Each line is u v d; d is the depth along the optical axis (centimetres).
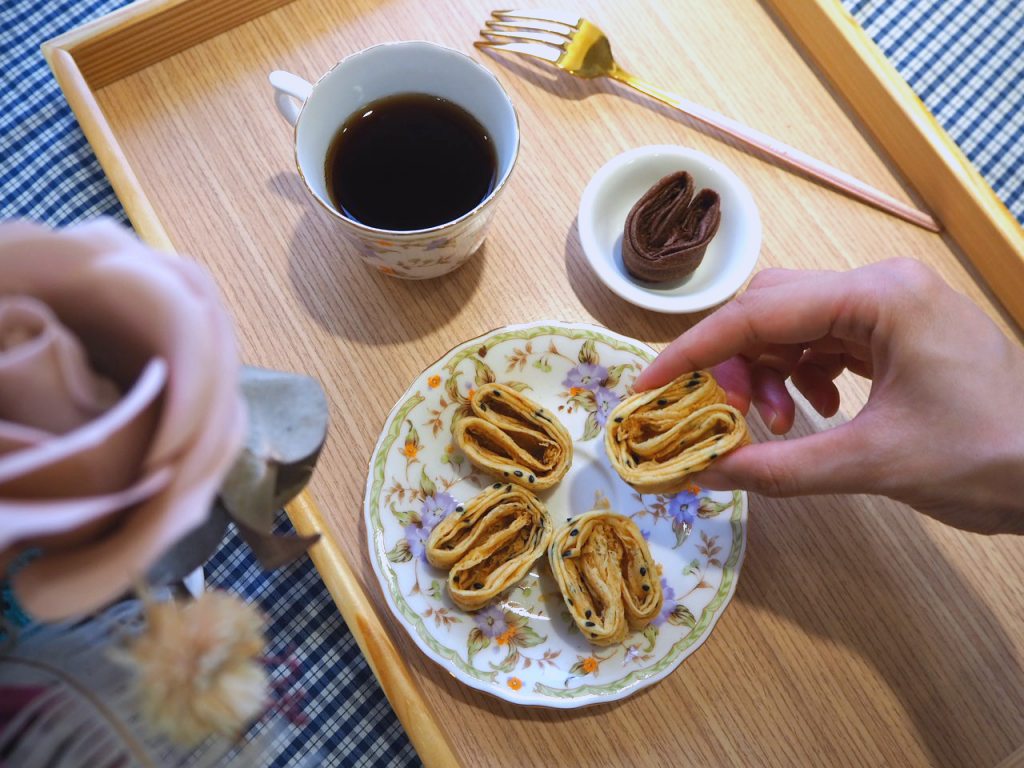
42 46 36
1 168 39
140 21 36
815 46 39
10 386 13
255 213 36
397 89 34
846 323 29
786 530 33
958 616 32
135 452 13
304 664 32
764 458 28
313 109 32
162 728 15
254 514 19
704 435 30
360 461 33
